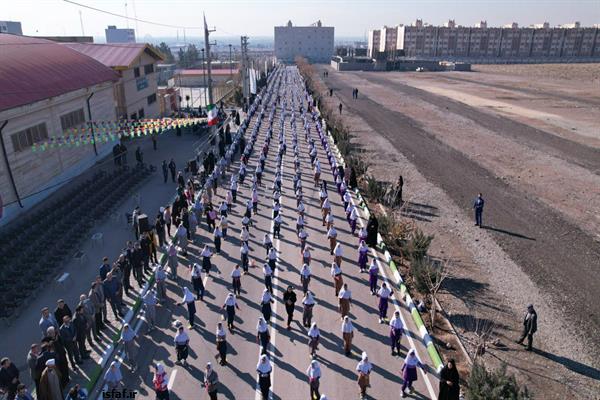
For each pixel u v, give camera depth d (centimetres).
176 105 6103
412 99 7588
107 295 1602
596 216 2714
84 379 1355
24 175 2655
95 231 2356
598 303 1844
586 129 5100
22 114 2602
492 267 2109
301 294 1847
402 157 3975
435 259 2164
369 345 1536
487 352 1520
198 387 1330
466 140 4625
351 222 2447
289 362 1446
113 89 4256
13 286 1766
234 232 2430
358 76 12100
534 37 18912
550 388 1373
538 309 1789
